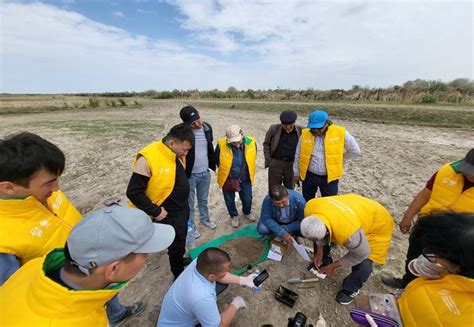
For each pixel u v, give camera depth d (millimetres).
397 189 5438
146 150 2430
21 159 1235
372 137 10250
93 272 999
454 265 1156
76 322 988
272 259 3352
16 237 1354
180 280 2033
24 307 961
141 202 2369
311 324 2451
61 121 16375
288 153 4188
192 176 3721
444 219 1200
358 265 2527
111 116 19781
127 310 2586
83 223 1050
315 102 23797
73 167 7434
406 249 3523
